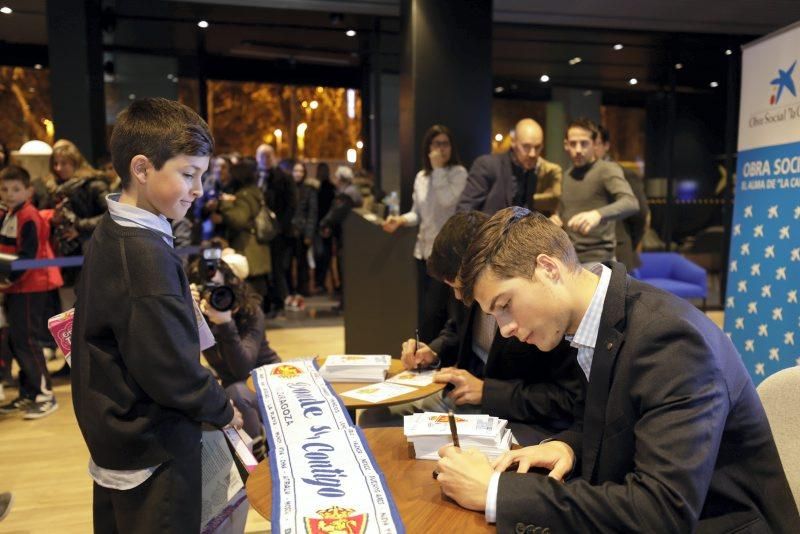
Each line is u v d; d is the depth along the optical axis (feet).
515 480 3.75
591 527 3.49
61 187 14.64
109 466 4.45
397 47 24.17
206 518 4.93
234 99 37.93
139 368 4.30
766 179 9.62
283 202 22.34
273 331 19.93
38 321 12.79
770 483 3.88
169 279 4.42
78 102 19.12
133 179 4.57
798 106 9.02
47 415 12.82
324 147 40.16
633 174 13.48
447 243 6.59
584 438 4.04
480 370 7.41
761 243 9.70
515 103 26.68
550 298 3.86
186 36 25.17
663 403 3.56
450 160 13.41
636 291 3.97
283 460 4.55
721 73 25.03
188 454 4.59
